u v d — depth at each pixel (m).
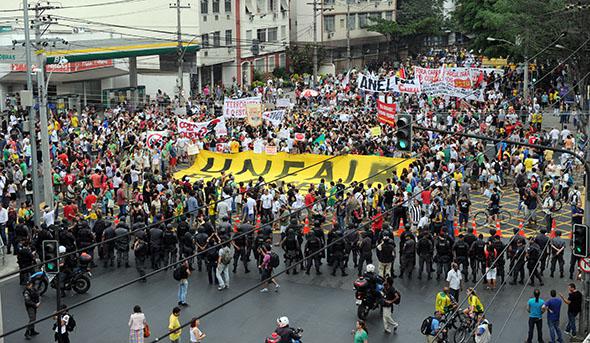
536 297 20.38
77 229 26.50
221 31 75.06
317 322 22.12
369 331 21.41
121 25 68.50
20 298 24.52
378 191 30.75
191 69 70.06
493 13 61.34
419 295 24.05
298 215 29.42
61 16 66.12
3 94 57.75
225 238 24.84
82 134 44.16
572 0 48.34
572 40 49.03
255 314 22.73
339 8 92.06
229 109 40.97
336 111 52.78
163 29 69.69
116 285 25.31
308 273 26.17
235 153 37.88
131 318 19.77
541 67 61.53
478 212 31.47
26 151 40.34
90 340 21.00
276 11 84.50
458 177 32.41
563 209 34.28
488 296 23.84
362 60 95.44
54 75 58.12
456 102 51.81
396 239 29.67
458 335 20.11
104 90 61.72
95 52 56.78
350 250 25.83
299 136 39.56
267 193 30.78
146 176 33.09
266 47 82.75
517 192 36.22
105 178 33.62
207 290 24.73
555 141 43.31
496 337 21.02
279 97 67.56
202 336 19.56
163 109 59.34
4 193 33.56
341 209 30.12
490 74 61.09
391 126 42.00
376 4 95.31
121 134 43.62
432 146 38.81
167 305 23.52
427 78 44.72
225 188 31.97
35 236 26.02
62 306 20.53
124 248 26.83
